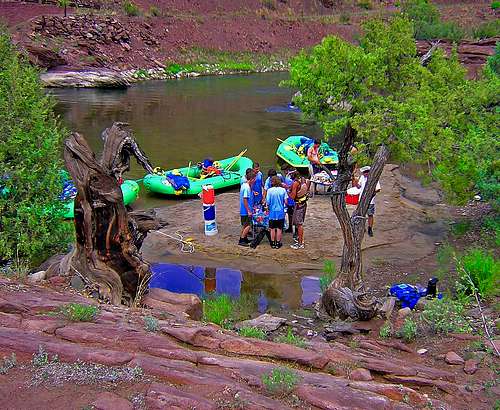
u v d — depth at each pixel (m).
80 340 5.36
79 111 30.42
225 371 5.07
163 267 11.31
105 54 45.06
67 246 10.96
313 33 60.97
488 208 14.48
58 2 47.50
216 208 14.91
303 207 11.84
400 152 8.21
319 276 10.97
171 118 29.00
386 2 73.31
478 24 57.12
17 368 4.70
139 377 4.64
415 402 5.09
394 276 10.82
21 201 10.23
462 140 11.62
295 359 5.75
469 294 9.40
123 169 8.50
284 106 32.78
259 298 10.04
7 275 7.97
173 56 49.75
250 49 55.53
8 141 10.17
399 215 14.41
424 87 8.74
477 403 5.39
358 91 8.13
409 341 7.43
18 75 11.27
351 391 4.86
